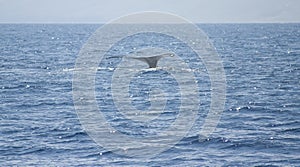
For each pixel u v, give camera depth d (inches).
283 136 3132.4
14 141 3043.8
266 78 5856.3
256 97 4485.7
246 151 2849.4
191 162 2652.6
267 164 2637.8
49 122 3506.4
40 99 4407.0
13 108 4030.5
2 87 5118.1
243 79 5743.1
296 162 2674.7
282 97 4515.3
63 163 2650.1
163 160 2679.6
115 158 2704.2
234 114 3742.6
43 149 2881.4
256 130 3275.1
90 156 2746.1
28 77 5915.4
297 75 6171.3
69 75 6003.9
